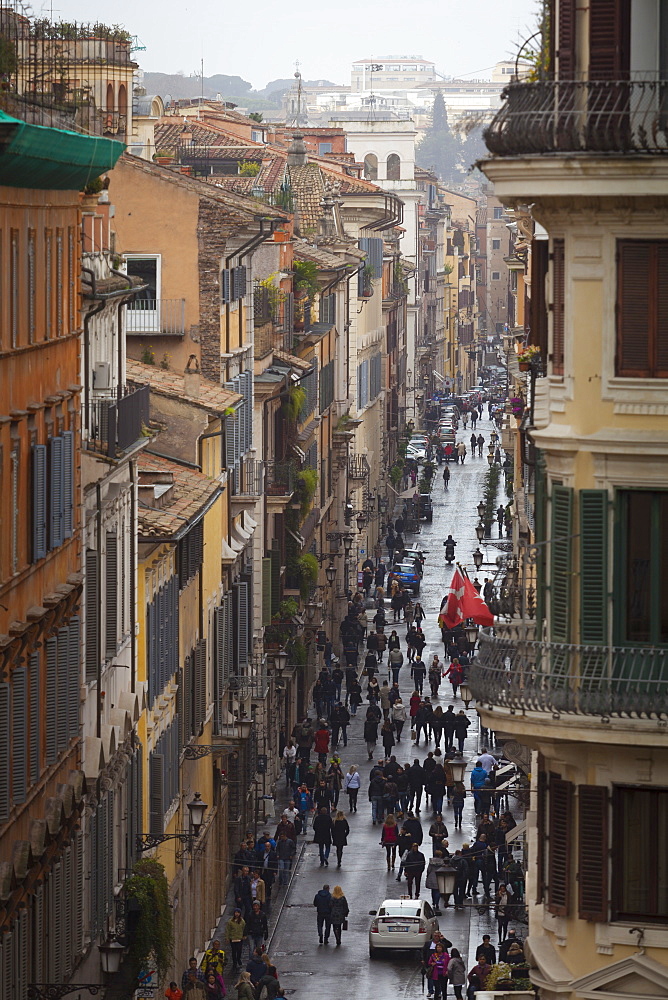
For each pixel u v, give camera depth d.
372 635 134.00
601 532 39.44
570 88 38.97
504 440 151.88
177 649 76.31
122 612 66.25
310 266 136.88
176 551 76.06
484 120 39.97
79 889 57.25
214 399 86.00
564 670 39.66
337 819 93.69
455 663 110.94
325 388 145.12
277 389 107.81
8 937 47.81
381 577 169.25
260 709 100.81
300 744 108.81
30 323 52.06
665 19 39.00
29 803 50.88
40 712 52.53
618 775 39.78
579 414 39.62
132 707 66.00
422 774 101.25
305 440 124.88
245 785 93.06
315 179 165.88
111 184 91.25
